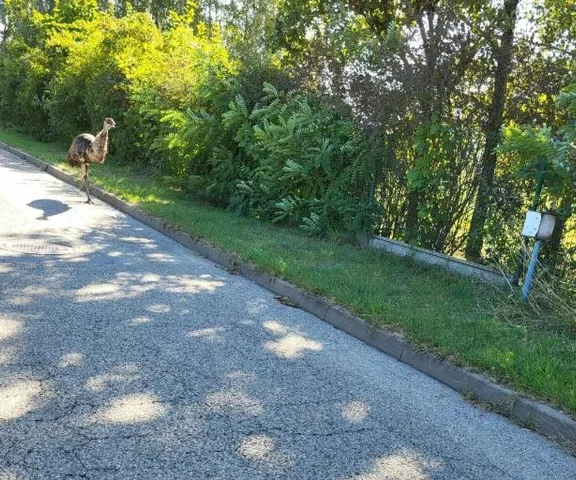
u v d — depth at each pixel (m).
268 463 3.28
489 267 7.35
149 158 15.74
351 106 9.34
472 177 7.80
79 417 3.55
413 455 3.55
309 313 6.16
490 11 8.02
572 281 6.49
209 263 7.86
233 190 11.48
